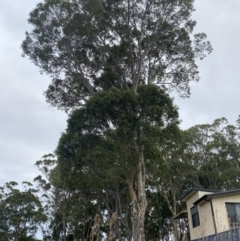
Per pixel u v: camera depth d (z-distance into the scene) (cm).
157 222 3697
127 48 2362
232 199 1905
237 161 3669
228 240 880
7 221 4556
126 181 2047
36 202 4662
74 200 3675
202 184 3653
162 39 2395
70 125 1909
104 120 1898
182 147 3362
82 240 3553
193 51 2417
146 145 1872
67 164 1948
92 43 2297
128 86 2372
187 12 2336
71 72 2352
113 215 950
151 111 1838
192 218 2223
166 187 3488
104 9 2275
